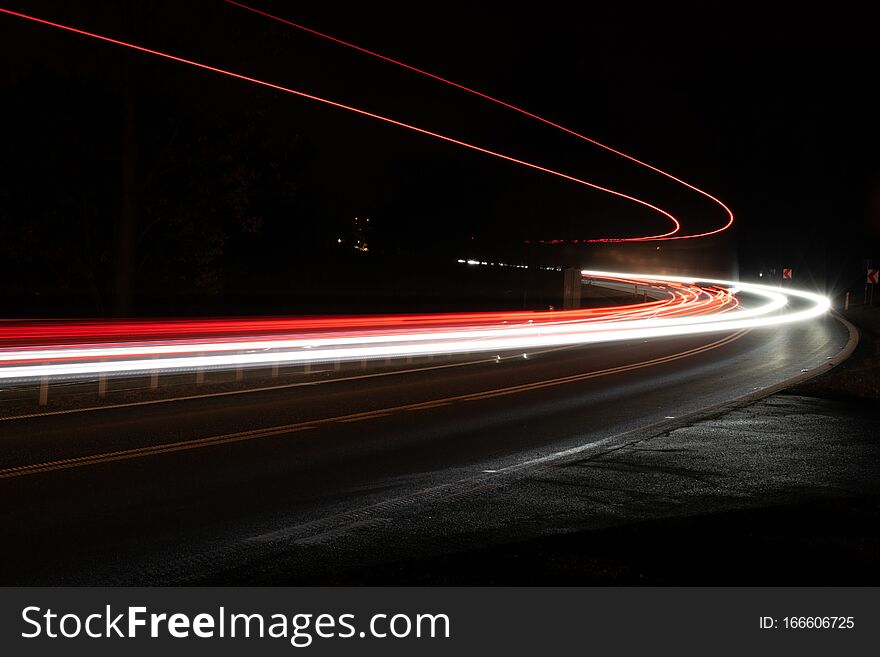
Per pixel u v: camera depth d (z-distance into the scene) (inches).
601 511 279.6
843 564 219.8
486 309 2015.3
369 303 1943.9
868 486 318.7
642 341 1217.4
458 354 1000.2
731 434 438.6
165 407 549.6
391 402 583.5
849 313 1791.3
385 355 898.7
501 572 216.4
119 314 946.1
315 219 1950.1
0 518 274.2
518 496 301.7
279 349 902.4
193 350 818.2
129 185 928.9
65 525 266.8
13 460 369.4
